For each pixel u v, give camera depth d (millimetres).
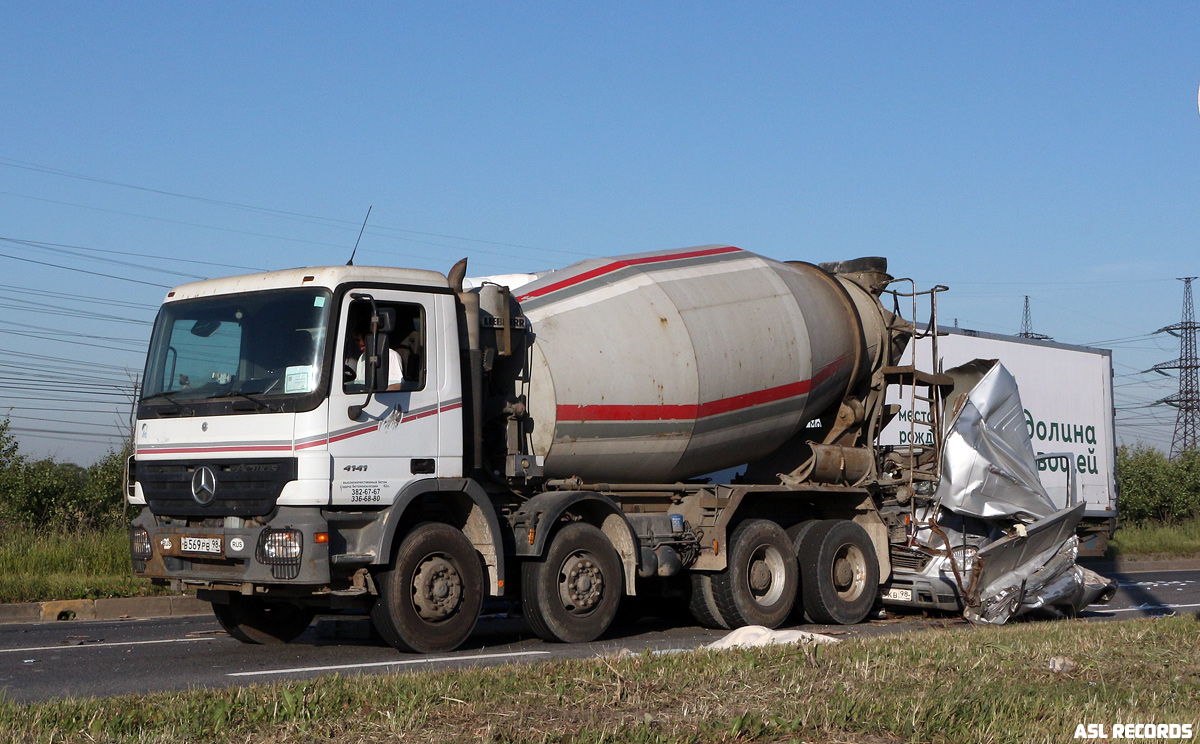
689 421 11680
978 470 13078
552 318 11039
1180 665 7832
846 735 5621
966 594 12508
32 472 20312
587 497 10547
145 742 5340
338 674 7488
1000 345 22438
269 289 9383
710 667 7340
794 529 12828
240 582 9125
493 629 11883
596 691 6641
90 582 14188
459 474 9734
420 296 9633
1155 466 35438
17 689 7727
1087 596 13289
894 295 14430
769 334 12477
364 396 9094
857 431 13891
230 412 9109
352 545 9117
